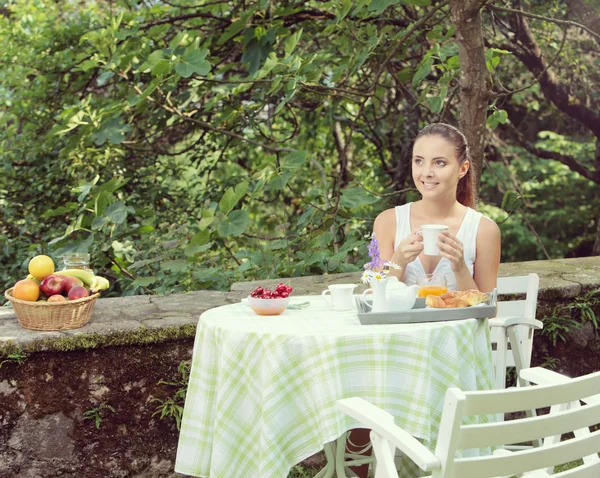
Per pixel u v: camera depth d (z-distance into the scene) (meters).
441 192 3.16
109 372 3.58
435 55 5.38
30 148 7.28
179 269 4.85
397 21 6.41
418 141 3.18
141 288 5.29
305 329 2.58
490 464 1.90
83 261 3.79
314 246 5.16
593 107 8.07
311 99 7.63
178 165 7.51
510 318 3.12
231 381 2.59
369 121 8.68
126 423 3.62
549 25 7.29
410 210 3.29
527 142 9.12
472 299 2.78
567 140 11.38
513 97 8.98
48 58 7.19
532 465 1.96
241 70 7.44
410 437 1.93
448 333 2.60
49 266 3.64
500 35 7.61
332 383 2.46
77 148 6.64
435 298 2.77
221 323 2.72
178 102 6.42
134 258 5.35
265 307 2.84
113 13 7.48
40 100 7.34
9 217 7.09
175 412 3.65
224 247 6.91
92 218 5.11
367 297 2.97
